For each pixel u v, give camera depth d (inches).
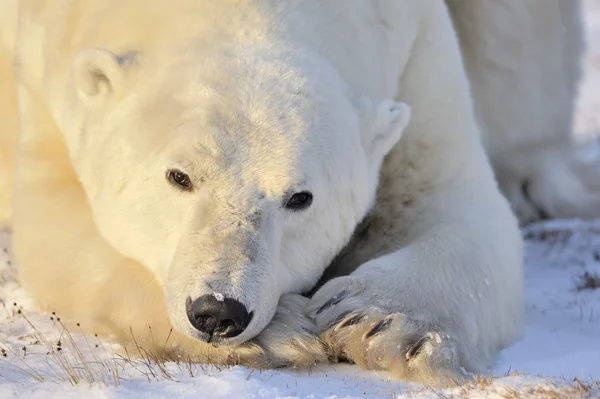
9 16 472.7
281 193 321.7
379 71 391.9
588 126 1036.5
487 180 416.5
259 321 315.9
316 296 348.5
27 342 356.5
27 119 424.2
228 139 319.0
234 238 311.4
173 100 330.6
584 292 466.0
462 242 372.2
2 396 295.1
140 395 292.5
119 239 346.3
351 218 356.5
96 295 359.6
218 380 302.7
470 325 348.8
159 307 339.9
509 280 381.7
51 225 384.2
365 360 327.6
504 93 575.8
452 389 302.0
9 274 443.5
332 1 376.5
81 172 363.9
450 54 426.3
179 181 321.4
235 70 336.2
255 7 361.7
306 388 304.0
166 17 364.5
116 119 343.6
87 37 383.9
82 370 320.2
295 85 336.2
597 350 356.5
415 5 414.3
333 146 339.3
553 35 587.2
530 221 621.3
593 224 602.5
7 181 509.0
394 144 380.8
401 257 363.6
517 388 288.0
